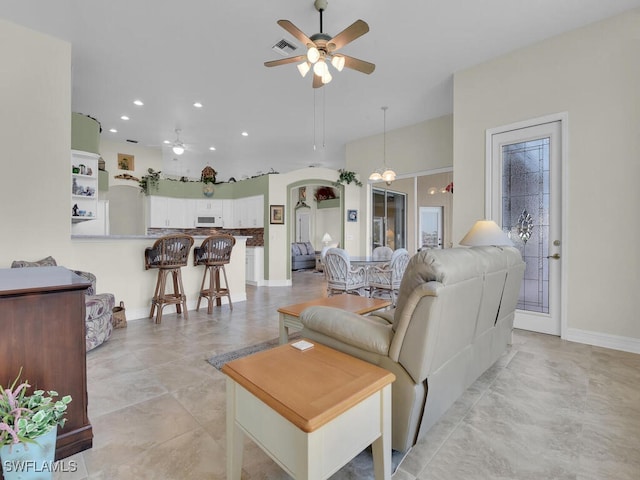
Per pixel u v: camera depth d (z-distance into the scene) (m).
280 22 2.44
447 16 3.10
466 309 1.73
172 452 1.58
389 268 4.61
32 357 1.45
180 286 4.02
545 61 3.45
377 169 6.91
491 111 3.84
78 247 3.64
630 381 2.34
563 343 3.17
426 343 1.42
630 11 2.98
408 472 1.45
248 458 1.57
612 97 3.06
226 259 4.47
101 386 2.25
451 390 1.78
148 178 7.72
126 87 4.59
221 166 10.20
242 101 5.12
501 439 1.68
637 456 1.55
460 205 4.07
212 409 1.96
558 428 1.78
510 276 2.39
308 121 6.06
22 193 3.12
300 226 12.27
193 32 3.34
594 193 3.15
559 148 3.37
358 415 1.20
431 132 6.03
